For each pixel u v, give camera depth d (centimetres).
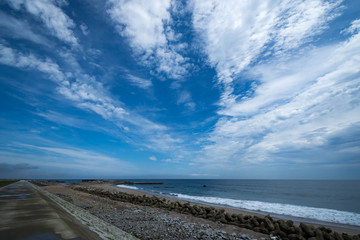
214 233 977
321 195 4025
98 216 1365
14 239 480
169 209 1714
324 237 873
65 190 3778
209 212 1473
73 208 1430
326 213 1762
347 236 865
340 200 3039
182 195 3697
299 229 945
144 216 1370
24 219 692
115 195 2734
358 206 2283
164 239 893
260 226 1090
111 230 883
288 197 3550
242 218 1240
